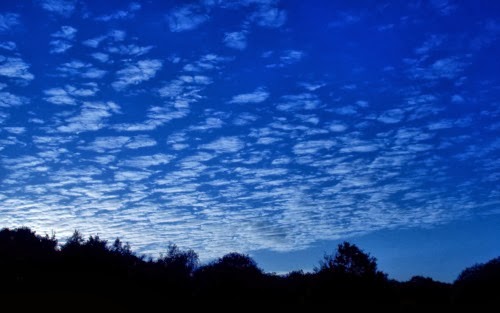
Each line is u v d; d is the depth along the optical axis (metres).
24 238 27.05
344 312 30.08
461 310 31.30
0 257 24.22
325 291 32.19
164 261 31.64
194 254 33.94
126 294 25.50
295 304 31.47
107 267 26.36
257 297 31.69
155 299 27.36
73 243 26.92
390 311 30.86
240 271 33.16
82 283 24.00
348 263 33.19
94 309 22.42
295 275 35.44
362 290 31.92
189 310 27.83
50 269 24.61
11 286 22.14
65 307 21.56
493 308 30.00
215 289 31.50
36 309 20.33
